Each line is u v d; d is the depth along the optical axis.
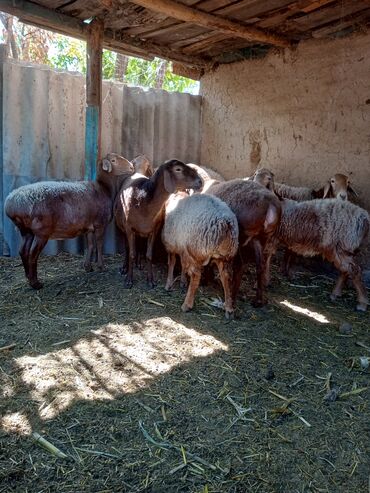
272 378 3.28
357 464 2.46
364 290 4.82
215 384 3.16
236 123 7.23
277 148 6.72
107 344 3.62
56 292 4.73
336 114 5.93
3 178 5.98
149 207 4.69
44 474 2.30
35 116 5.96
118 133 6.68
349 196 5.84
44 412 2.77
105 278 5.19
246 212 4.39
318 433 2.71
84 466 2.36
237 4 4.89
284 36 6.02
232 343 3.75
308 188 6.20
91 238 5.36
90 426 2.66
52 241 6.18
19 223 4.73
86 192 5.10
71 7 5.14
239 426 2.74
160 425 2.71
